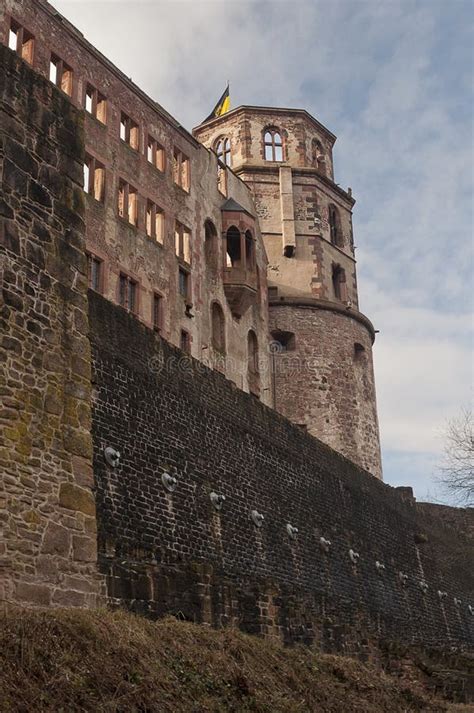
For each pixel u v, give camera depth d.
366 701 18.91
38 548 14.12
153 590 17.91
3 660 11.46
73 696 11.67
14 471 14.05
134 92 36.03
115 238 33.16
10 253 15.00
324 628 24.02
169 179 37.50
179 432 22.84
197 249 38.84
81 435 15.64
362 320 49.34
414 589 35.81
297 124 51.09
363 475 34.78
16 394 14.47
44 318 15.45
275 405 45.03
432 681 25.22
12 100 15.77
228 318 40.75
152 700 12.72
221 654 15.70
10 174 15.38
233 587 20.61
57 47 31.84
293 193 49.59
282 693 16.27
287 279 47.88
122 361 21.20
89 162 32.69
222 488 24.28
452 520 42.25
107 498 19.27
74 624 12.88
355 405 47.00
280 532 26.86
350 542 31.52
